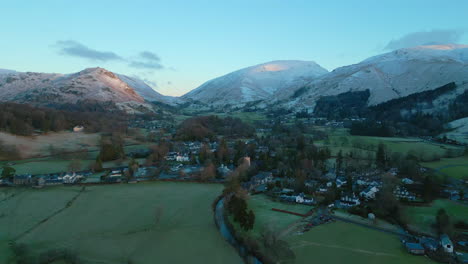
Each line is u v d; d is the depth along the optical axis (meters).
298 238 91.19
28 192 134.38
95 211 113.06
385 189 124.19
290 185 145.50
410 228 96.44
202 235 95.00
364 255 80.75
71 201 123.56
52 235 92.62
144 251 84.50
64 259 79.31
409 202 118.31
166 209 116.00
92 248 85.25
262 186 149.12
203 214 111.81
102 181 152.12
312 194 134.12
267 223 101.12
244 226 94.94
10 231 94.69
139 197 129.88
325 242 88.31
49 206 117.50
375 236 92.56
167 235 94.62
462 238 89.69
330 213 111.94
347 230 96.88
